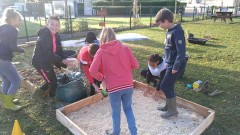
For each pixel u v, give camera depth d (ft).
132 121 10.49
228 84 17.63
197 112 13.29
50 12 51.08
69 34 41.75
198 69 21.09
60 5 56.03
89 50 13.15
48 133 11.69
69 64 14.34
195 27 51.03
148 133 11.71
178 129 11.98
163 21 10.98
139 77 19.02
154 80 15.97
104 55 9.89
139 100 14.96
